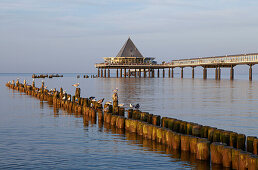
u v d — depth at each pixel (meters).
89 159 21.05
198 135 24.03
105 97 60.78
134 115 31.48
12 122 34.06
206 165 19.88
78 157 21.44
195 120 34.47
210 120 34.50
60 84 121.56
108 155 21.88
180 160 20.77
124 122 30.16
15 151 22.77
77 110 41.81
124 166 19.70
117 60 179.50
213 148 19.88
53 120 35.28
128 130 29.17
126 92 72.94
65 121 34.62
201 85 100.44
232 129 29.70
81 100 45.34
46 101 56.03
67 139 26.25
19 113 40.88
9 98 61.66
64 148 23.56
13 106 48.50
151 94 67.25
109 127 31.05
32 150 23.03
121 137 26.86
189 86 95.19
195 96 62.31
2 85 114.56
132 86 96.62
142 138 26.52
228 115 37.91
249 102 51.69
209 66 148.50
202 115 37.91
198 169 19.20
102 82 126.88
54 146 24.11
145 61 180.38
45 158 21.22
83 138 26.58
